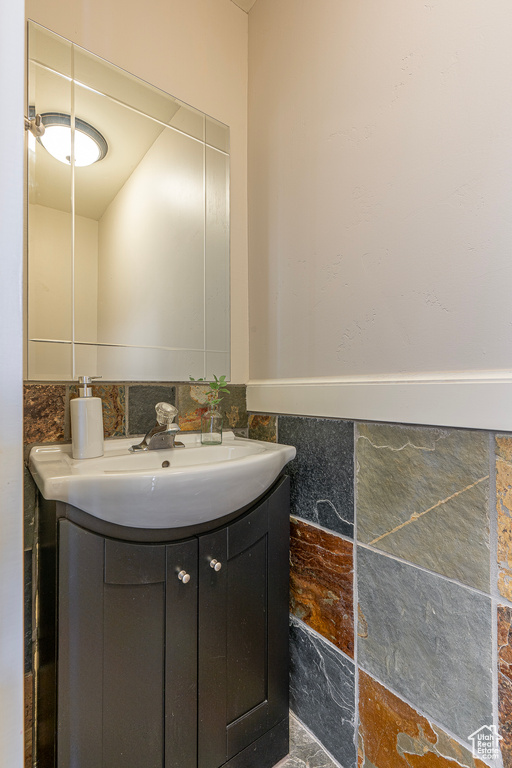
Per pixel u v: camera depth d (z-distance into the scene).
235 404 1.26
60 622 0.63
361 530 0.84
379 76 0.83
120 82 1.04
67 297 0.96
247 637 0.86
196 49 1.19
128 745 0.69
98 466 0.83
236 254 1.29
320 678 0.94
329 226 0.97
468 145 0.66
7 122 0.27
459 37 0.67
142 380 1.09
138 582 0.70
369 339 0.86
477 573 0.64
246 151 1.31
